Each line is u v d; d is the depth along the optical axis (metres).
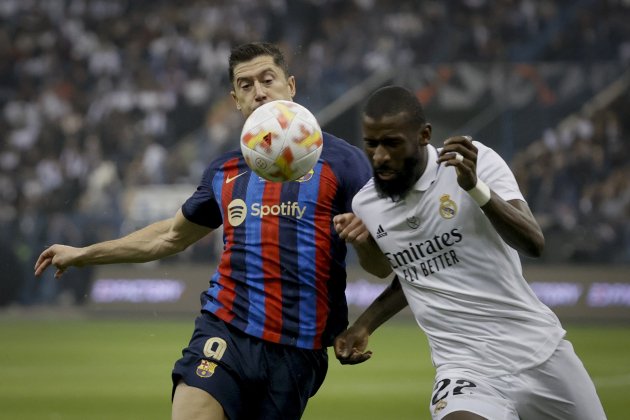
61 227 78.12
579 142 76.38
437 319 16.50
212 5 96.06
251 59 18.25
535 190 74.94
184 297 73.69
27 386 38.75
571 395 16.22
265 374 17.39
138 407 33.47
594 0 89.69
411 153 15.56
